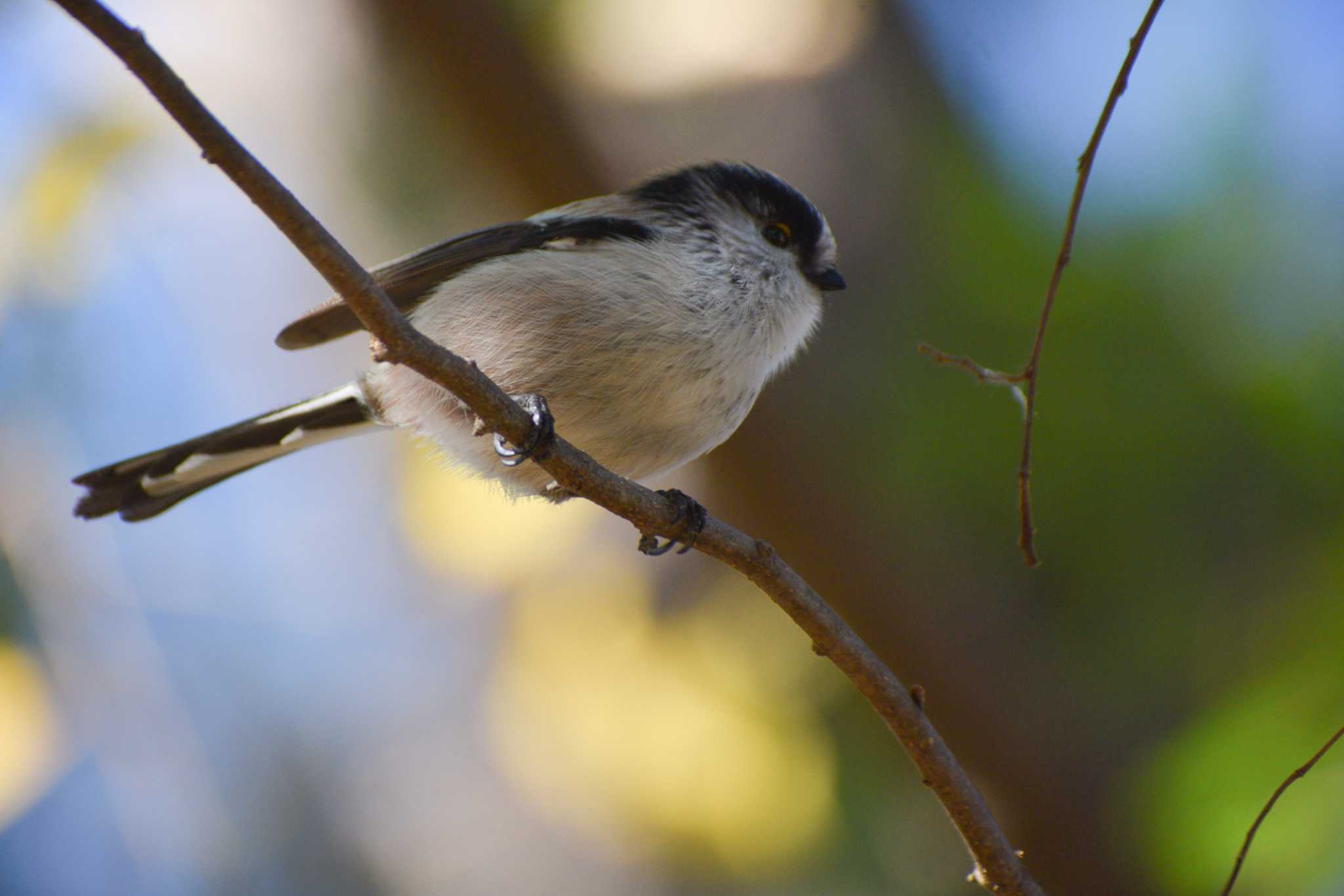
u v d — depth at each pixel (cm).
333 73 1120
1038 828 895
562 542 1010
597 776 956
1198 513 873
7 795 959
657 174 802
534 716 985
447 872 1258
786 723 948
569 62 1091
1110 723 916
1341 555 786
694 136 1088
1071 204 572
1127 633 903
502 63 1000
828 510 957
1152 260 889
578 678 979
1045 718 918
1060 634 936
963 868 927
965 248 959
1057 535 916
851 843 943
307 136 1156
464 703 1324
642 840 972
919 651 931
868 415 970
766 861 934
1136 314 888
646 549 684
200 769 1240
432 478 1030
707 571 1001
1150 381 884
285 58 1134
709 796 934
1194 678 873
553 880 1189
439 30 986
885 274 1005
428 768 1319
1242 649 828
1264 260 870
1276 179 879
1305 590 781
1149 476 886
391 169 1147
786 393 962
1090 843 901
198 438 838
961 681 923
